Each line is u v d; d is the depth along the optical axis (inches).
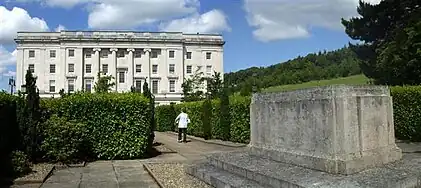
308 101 353.4
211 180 410.6
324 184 295.7
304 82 2866.6
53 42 4101.9
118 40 4067.4
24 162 505.4
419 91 757.3
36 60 4104.3
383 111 352.8
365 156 327.6
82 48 4030.5
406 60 1106.7
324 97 334.6
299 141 365.1
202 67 4293.8
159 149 818.8
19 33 4084.6
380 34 1355.8
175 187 409.1
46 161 610.2
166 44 4160.9
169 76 4151.1
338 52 3887.8
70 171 547.2
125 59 4106.8
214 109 1052.5
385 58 1147.9
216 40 4330.7
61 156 597.9
